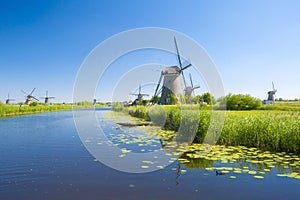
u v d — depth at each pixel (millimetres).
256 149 7727
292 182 4629
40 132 12812
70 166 5820
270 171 5297
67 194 4074
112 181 4715
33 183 4621
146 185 4500
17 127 15391
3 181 4742
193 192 4152
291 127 7262
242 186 4430
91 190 4258
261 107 23469
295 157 6547
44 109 45438
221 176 4984
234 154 6949
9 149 7988
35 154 7246
